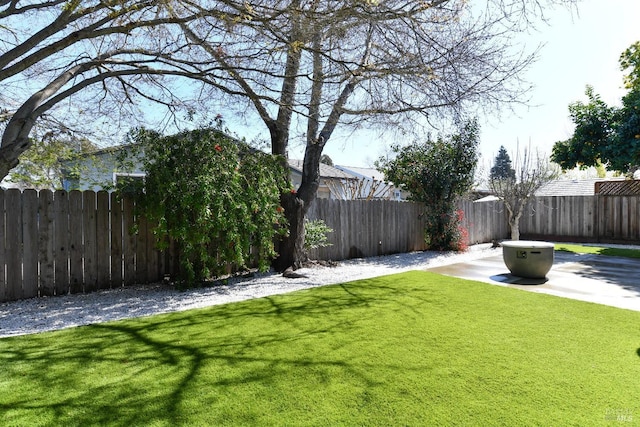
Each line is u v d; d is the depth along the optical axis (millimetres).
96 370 2877
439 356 3119
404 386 2594
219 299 5312
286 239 7578
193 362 3023
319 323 4059
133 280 6156
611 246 11773
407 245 10695
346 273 7383
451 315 4340
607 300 5148
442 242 10953
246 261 7129
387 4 4984
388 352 3213
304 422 2168
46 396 2471
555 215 13438
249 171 6531
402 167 11383
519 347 3322
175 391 2535
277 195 6855
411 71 5359
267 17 4512
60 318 4379
